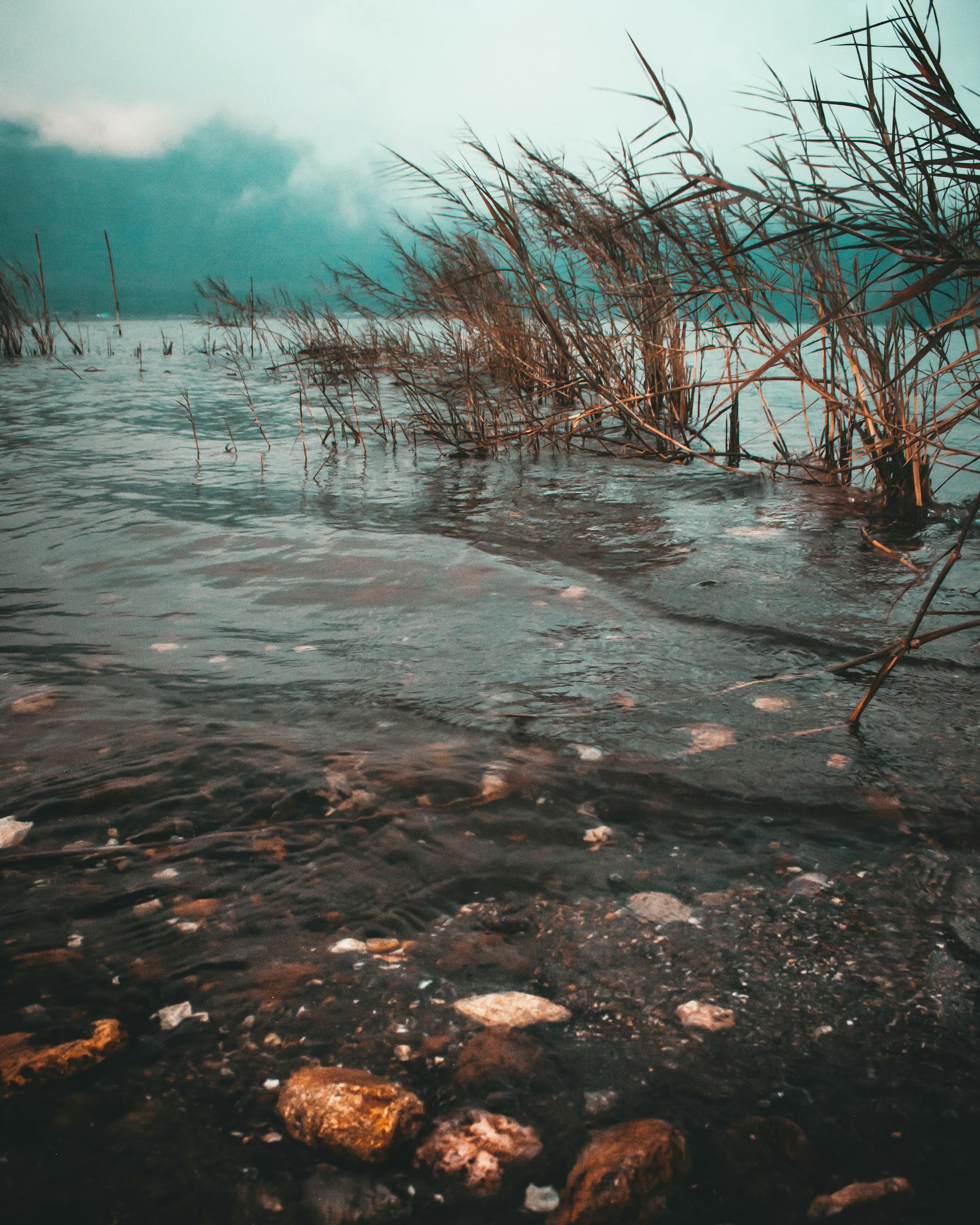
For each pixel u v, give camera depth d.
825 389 4.06
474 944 1.39
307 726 2.05
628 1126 1.07
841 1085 1.12
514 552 3.45
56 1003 1.25
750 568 3.22
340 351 9.30
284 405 7.66
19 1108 1.09
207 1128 1.07
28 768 1.85
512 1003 1.27
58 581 3.05
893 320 3.73
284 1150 1.04
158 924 1.42
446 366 7.43
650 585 3.04
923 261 2.10
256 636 2.58
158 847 1.61
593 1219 0.96
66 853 1.59
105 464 5.05
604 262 5.26
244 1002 1.26
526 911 1.46
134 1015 1.24
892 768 1.86
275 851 1.60
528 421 5.70
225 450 5.59
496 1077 1.14
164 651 2.47
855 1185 0.99
